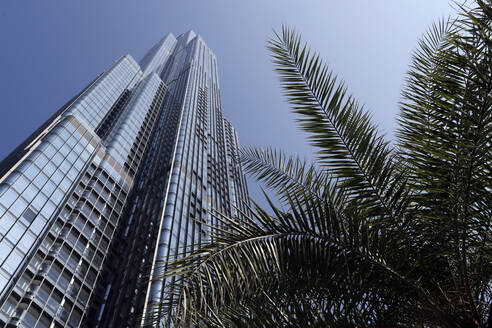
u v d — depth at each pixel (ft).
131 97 378.73
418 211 16.72
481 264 15.35
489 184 14.71
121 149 278.67
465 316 14.82
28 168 178.19
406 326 15.17
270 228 16.42
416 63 20.43
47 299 143.23
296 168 23.91
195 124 342.44
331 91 19.53
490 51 15.33
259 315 15.24
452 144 15.67
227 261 15.10
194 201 230.27
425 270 16.02
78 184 208.23
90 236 188.65
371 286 15.60
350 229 16.62
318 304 15.65
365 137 18.75
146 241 188.96
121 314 148.87
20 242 149.79
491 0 15.40
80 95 321.32
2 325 123.85
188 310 13.42
